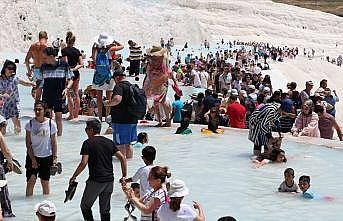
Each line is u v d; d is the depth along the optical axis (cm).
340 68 8556
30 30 6012
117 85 1534
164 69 2064
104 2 6981
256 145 1695
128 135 1571
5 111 1809
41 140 1255
